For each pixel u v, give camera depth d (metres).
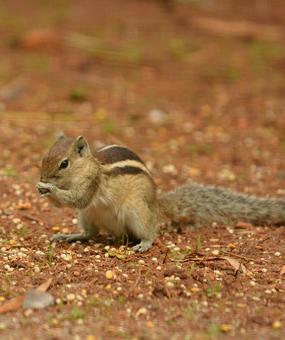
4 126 18.70
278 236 12.46
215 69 23.72
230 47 26.08
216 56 25.00
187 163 16.69
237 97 21.38
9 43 25.45
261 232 12.68
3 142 17.59
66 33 26.62
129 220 11.79
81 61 23.97
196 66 24.03
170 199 12.71
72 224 13.14
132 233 11.98
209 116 19.89
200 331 8.82
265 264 11.20
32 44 24.98
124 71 23.50
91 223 12.18
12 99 20.64
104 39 26.28
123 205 11.76
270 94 21.67
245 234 12.56
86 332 8.71
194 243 12.13
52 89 21.58
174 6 30.95
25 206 13.78
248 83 22.61
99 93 21.48
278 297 9.84
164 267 10.84
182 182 15.53
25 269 10.68
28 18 28.59
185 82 22.64
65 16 29.09
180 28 28.19
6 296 9.75
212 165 16.62
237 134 18.64
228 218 12.94
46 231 12.75
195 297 9.82
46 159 11.52
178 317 9.20
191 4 31.14
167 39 26.72
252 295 9.94
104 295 9.79
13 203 13.99
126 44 25.88
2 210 13.60
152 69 23.72
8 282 10.17
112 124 18.78
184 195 12.79
